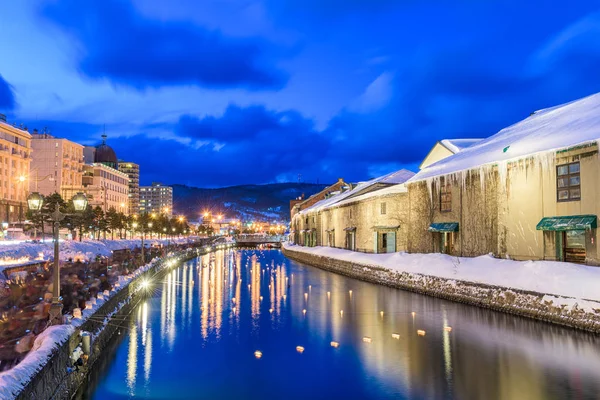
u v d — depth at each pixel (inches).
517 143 1192.8
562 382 573.9
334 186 4276.6
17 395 335.6
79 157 5088.6
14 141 3858.3
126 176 6146.7
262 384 592.7
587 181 914.1
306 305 1174.3
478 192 1233.4
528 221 1056.8
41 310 804.6
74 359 543.5
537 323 857.5
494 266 1064.2
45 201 2544.3
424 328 875.4
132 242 3415.4
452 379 596.7
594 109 1106.7
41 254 1716.3
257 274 2068.2
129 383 600.4
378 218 1935.3
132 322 975.0
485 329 844.6
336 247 2576.3
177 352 740.7
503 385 569.3
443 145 1845.5
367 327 901.2
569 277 832.3
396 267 1470.2
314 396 552.4
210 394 563.8
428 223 1482.5
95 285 964.6
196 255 3582.7
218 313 1076.5
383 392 559.5
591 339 743.1
